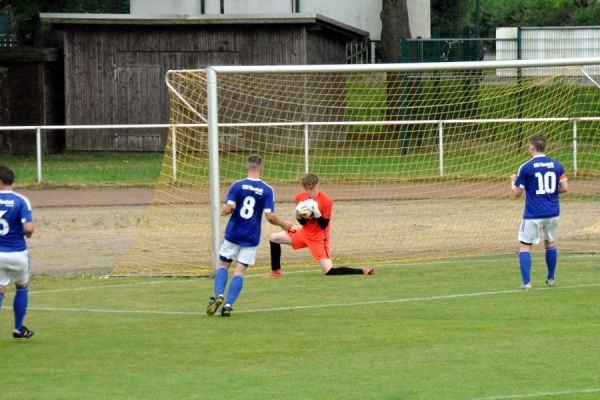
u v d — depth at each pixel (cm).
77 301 4131
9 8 11994
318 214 4603
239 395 2556
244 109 9200
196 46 10731
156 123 10775
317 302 3988
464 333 3316
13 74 10881
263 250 5481
